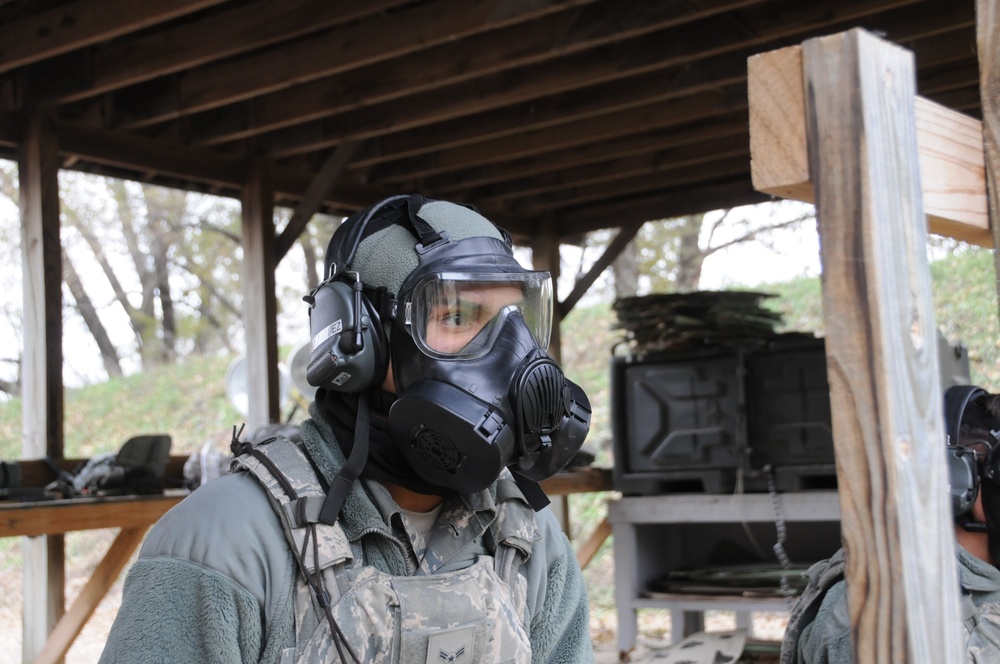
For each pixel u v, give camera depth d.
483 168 6.65
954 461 1.73
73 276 17.16
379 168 6.61
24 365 4.82
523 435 1.24
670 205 7.07
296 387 5.80
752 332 5.18
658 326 5.33
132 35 4.74
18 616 8.30
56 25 4.45
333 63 4.70
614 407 5.36
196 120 5.65
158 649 1.12
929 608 0.79
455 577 1.24
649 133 6.12
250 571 1.16
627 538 5.24
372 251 1.29
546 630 1.37
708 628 6.96
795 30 4.39
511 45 4.67
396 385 1.27
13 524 3.47
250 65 4.93
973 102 5.34
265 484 1.21
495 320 1.26
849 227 0.80
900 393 0.79
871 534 0.80
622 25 4.35
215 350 18.16
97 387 14.45
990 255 10.07
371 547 1.24
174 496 4.06
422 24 4.45
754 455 5.04
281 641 1.16
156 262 17.69
